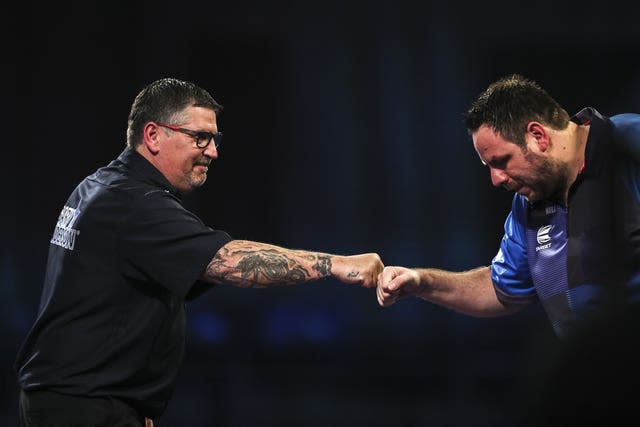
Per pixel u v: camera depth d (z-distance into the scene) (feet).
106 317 27.84
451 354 111.65
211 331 122.52
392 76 138.41
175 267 27.20
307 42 138.82
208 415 95.50
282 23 138.31
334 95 138.82
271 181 142.72
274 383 114.11
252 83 140.67
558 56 142.31
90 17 134.31
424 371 110.32
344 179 139.03
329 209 139.23
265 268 27.35
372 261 29.55
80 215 28.30
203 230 27.71
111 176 29.30
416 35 138.72
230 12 137.18
